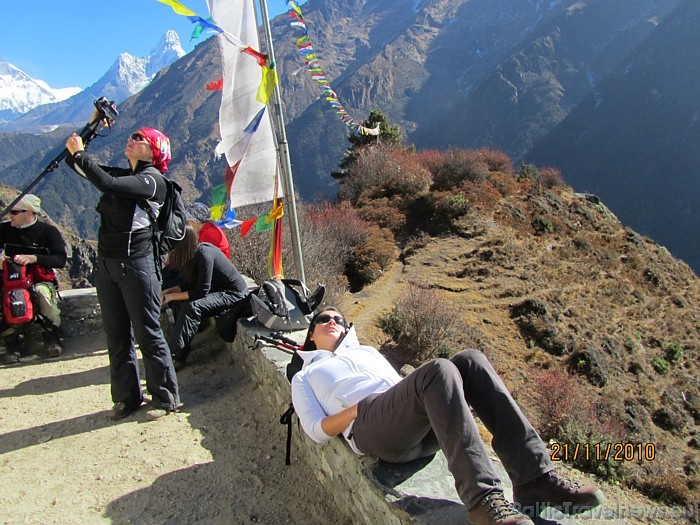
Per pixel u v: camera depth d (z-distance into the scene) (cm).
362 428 232
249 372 431
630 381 1466
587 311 1733
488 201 2244
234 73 439
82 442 345
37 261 469
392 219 2100
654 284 2159
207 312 462
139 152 339
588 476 891
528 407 1145
